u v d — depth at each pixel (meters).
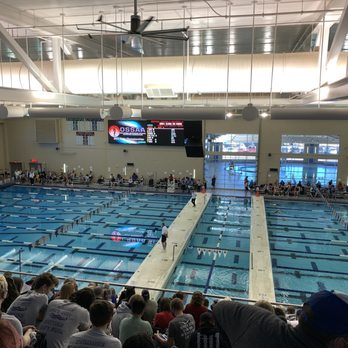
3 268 11.53
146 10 10.45
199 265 11.97
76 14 10.75
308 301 1.00
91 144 24.66
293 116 8.01
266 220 16.80
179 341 3.45
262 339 1.05
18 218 17.11
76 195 21.73
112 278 10.91
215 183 23.52
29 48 16.62
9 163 26.05
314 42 14.41
